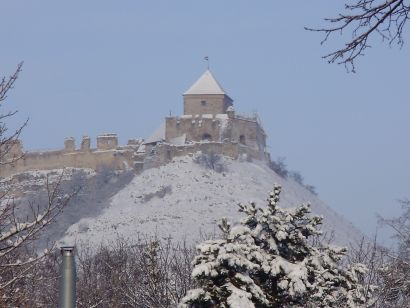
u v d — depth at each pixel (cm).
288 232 5150
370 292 5456
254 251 4950
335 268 5194
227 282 4794
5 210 4100
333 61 2561
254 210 5184
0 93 4000
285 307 5050
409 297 7244
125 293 8888
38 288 7012
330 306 5131
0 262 4269
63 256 3023
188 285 7919
